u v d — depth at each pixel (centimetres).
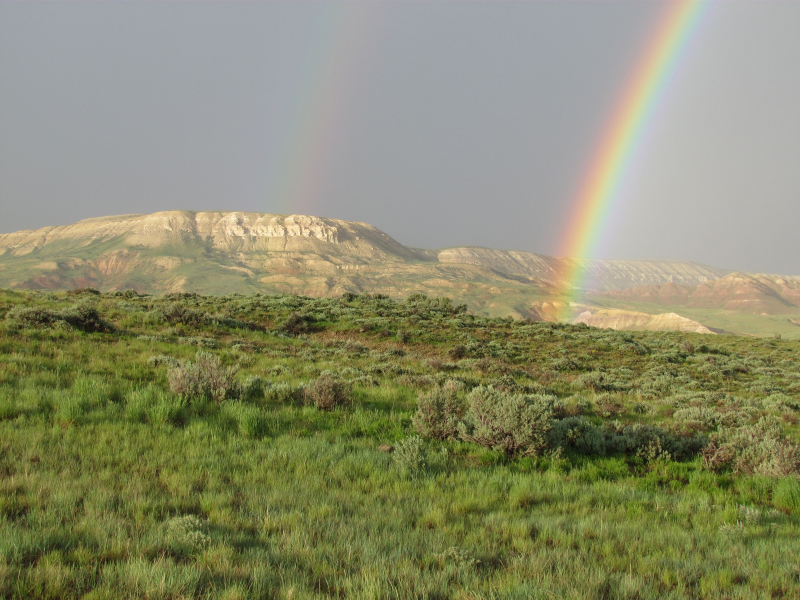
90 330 1722
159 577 346
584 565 436
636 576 421
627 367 2883
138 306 2719
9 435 650
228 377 1059
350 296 4706
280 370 1510
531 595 361
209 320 2386
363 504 569
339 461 718
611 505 643
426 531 498
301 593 346
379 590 354
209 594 337
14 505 459
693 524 598
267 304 3631
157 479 584
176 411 856
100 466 595
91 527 430
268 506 520
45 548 386
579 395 1628
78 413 770
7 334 1380
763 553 491
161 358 1316
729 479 806
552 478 739
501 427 862
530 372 2491
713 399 1894
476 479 705
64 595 327
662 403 1794
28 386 909
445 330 3422
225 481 605
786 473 792
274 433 838
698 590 408
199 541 418
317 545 437
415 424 932
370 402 1163
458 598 356
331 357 2048
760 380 2778
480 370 2217
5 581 328
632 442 927
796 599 399
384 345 2858
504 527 526
